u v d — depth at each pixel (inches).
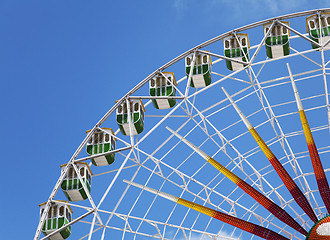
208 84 1386.6
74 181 1343.5
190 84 1385.3
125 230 1342.3
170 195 1259.2
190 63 1362.0
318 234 1163.3
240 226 1210.6
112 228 1354.6
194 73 1344.7
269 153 1213.7
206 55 1348.4
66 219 1325.0
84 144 1306.6
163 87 1362.0
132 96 1306.6
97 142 1364.4
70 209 1374.3
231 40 1382.9
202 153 1257.4
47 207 1245.1
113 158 1395.2
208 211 1238.3
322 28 1309.1
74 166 1274.6
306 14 1278.3
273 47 1334.9
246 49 1370.6
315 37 1311.5
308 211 1187.9
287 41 1326.3
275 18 1272.1
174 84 1370.6
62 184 1339.8
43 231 1304.1
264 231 1214.9
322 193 1187.3
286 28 1316.4
